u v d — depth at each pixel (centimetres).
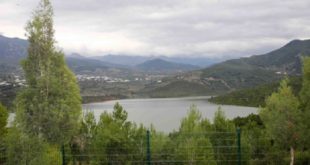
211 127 2730
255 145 2758
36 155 1958
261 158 2773
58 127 2153
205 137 2512
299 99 2484
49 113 2128
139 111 14300
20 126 2097
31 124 2117
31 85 2156
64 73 2209
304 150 2770
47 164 1980
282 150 2697
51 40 2203
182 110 14300
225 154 2486
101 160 2525
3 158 2095
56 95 2167
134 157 2486
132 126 2722
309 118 2359
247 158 2492
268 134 2588
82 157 2577
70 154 2445
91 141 2619
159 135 2570
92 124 2741
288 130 2320
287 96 2386
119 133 2562
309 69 2459
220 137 2605
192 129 2553
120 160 2506
